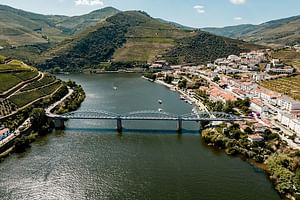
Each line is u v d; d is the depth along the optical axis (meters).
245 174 186.75
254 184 175.25
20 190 168.62
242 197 163.00
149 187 173.62
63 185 174.75
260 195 164.50
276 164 187.50
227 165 199.00
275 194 165.38
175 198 163.00
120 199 162.38
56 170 191.75
